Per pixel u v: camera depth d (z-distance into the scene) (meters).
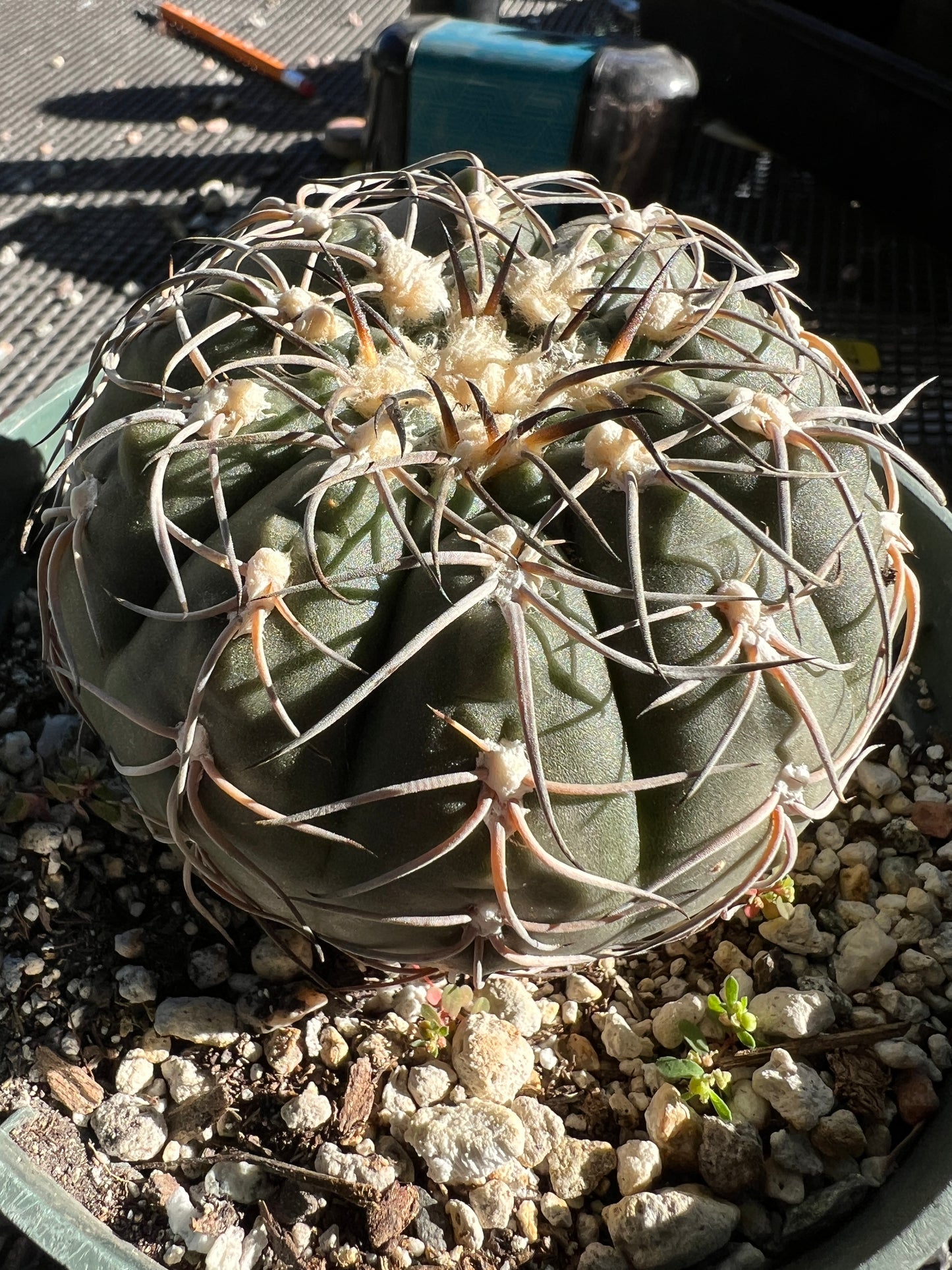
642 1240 0.15
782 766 0.13
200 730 0.13
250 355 0.15
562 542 0.12
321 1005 0.17
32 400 0.23
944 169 0.34
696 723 0.13
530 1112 0.16
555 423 0.12
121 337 0.16
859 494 0.14
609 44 0.32
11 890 0.19
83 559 0.15
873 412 0.15
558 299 0.15
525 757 0.12
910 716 0.22
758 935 0.18
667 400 0.13
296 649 0.12
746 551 0.13
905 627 0.19
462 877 0.13
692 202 0.38
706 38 0.40
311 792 0.13
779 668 0.13
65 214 0.35
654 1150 0.16
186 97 0.41
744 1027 0.16
